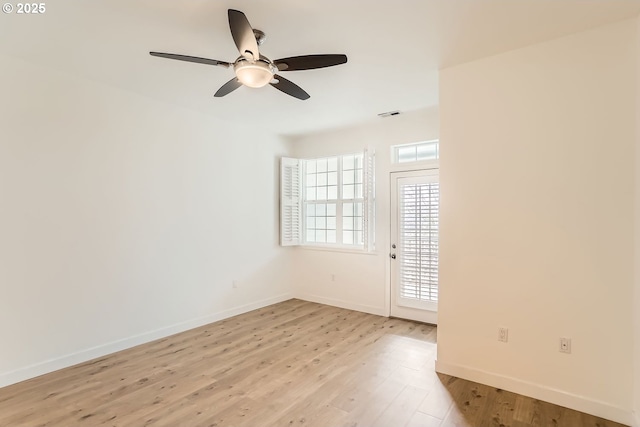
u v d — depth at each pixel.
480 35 2.36
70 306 3.02
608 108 2.24
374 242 4.62
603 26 2.25
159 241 3.70
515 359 2.56
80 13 2.10
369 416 2.27
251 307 4.76
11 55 2.66
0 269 2.63
